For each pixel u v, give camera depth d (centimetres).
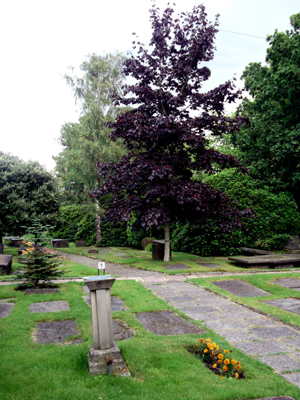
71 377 357
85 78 2228
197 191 1089
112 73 2247
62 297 718
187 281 923
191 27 1173
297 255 1295
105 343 395
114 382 349
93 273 1054
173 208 1212
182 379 364
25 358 399
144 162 1064
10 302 691
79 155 2080
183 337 488
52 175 1802
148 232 2030
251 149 1756
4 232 1616
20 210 1562
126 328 538
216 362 414
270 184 1686
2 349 430
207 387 345
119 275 1031
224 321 584
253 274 1011
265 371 391
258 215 1495
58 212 1784
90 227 2472
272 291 810
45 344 458
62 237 2786
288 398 319
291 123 1600
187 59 1183
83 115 2197
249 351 453
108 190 1177
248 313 632
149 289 823
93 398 314
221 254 1514
